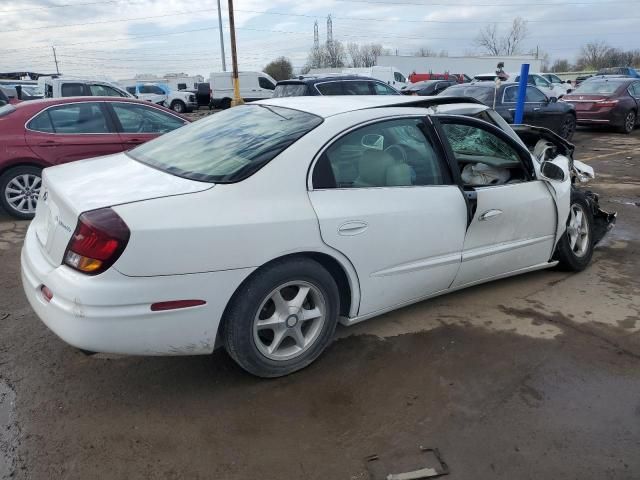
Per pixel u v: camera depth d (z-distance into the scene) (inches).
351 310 125.5
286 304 114.2
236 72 970.7
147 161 124.4
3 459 93.7
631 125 594.9
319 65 3016.7
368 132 125.6
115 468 92.7
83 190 107.0
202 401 111.0
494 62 1641.2
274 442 99.6
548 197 160.1
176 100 1342.3
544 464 95.1
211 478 91.2
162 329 100.1
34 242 117.4
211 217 101.0
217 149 120.1
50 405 109.0
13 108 247.8
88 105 258.5
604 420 106.9
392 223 123.8
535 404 111.5
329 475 92.0
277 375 117.5
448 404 111.0
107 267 94.7
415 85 846.5
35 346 131.0
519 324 145.1
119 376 119.3
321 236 112.7
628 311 154.0
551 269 184.5
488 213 143.5
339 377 119.6
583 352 131.8
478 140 152.1
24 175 245.6
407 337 137.1
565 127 520.4
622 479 92.0
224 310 105.7
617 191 310.7
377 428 103.7
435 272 137.0
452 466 94.3
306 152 114.7
